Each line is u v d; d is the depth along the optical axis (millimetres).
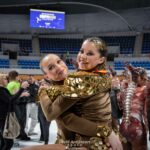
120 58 21422
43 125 6641
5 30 24328
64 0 20375
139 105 3973
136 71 4023
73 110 1578
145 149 3994
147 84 4105
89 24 24438
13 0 20844
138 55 21641
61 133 1637
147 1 21000
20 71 20000
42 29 24562
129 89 3971
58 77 1656
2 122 5004
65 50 24156
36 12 22250
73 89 1493
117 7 21234
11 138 5039
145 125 4055
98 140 1524
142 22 23203
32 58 21938
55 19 22656
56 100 1542
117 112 4082
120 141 1647
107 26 24125
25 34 24484
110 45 23609
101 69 1640
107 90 1607
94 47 1611
